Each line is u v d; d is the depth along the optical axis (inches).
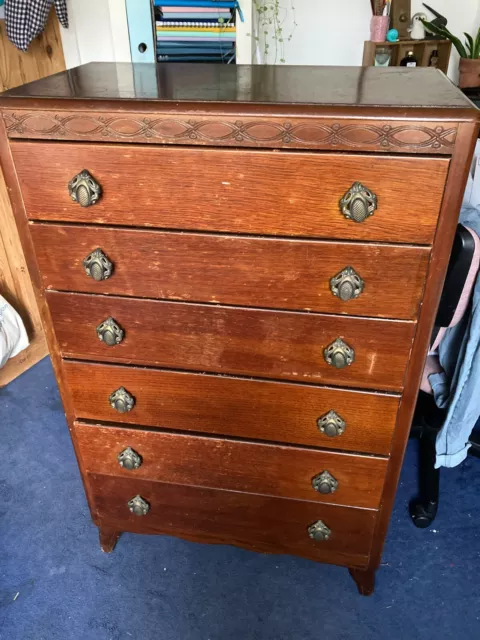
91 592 54.7
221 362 43.5
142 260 39.7
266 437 46.8
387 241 35.8
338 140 32.9
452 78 99.0
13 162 37.5
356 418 43.8
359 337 39.9
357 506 48.8
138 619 52.4
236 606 53.6
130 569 56.9
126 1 70.1
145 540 60.2
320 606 53.6
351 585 55.5
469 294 47.0
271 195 35.4
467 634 51.1
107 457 51.3
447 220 34.3
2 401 79.2
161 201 37.0
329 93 36.3
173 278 40.1
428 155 32.6
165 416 47.7
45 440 72.5
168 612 53.0
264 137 33.5
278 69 47.7
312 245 36.6
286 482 48.8
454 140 31.8
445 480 67.0
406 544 59.2
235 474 49.4
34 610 53.0
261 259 37.9
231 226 37.1
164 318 42.1
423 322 38.4
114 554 58.4
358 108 31.9
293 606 53.6
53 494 65.0
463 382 50.1
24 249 41.3
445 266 36.0
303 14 88.3
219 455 48.5
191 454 49.0
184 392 45.8
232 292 39.8
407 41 86.7
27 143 36.5
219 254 38.3
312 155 33.5
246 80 42.0
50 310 43.9
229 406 45.6
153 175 36.1
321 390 43.0
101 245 39.7
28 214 39.6
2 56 71.5
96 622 52.1
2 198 76.7
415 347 39.6
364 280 37.4
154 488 52.3
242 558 58.2
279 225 36.4
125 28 72.2
